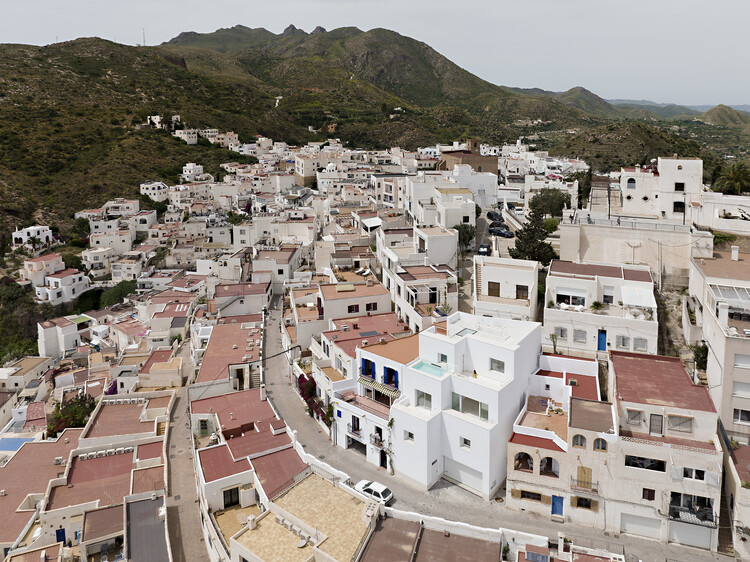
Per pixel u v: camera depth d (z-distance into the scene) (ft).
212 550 154.81
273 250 406.21
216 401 219.82
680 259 245.65
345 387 201.05
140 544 159.12
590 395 179.83
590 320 209.46
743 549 141.69
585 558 134.10
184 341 334.65
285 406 224.12
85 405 281.33
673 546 147.23
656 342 201.87
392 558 135.44
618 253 256.93
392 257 286.25
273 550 142.00
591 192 346.13
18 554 166.61
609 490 152.05
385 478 177.58
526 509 161.17
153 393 257.14
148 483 189.67
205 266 504.43
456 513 160.04
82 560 161.48
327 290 268.82
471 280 286.46
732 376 168.55
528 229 288.71
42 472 212.43
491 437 163.63
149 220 647.56
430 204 375.25
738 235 257.75
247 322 304.50
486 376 181.37
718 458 142.51
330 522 149.89
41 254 583.17
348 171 628.28
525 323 195.93
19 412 317.42
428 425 168.04
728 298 186.39
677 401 158.92
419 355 191.21
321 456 191.21
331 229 441.68
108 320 467.52
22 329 500.74
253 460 179.42
